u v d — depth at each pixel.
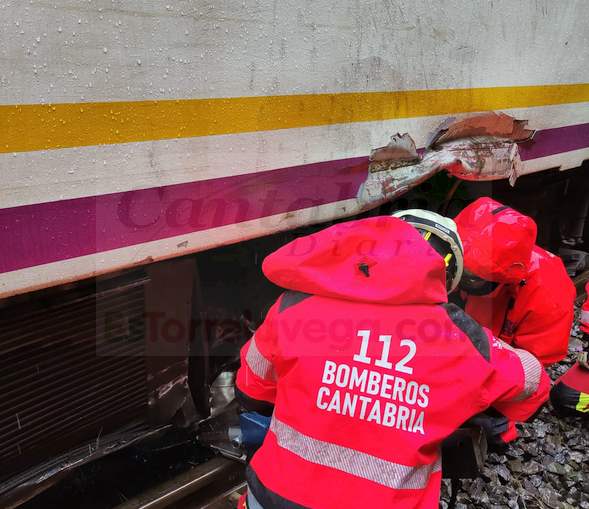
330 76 1.91
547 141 3.08
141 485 2.13
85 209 1.43
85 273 1.47
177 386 2.16
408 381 1.19
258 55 1.69
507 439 1.66
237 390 1.53
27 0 1.23
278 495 1.22
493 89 2.61
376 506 1.15
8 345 1.61
